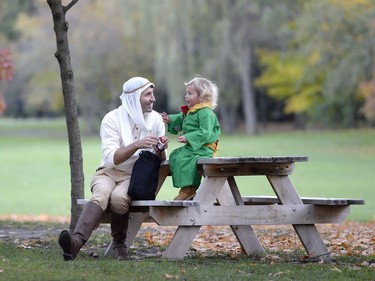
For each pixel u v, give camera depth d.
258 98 131.25
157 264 13.32
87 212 13.83
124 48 122.12
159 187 15.02
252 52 113.00
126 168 14.23
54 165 75.25
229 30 99.12
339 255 15.13
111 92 125.75
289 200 14.25
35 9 135.62
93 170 64.12
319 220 14.34
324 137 101.88
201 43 100.19
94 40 121.19
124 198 13.72
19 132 148.88
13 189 53.91
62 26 17.03
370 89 81.31
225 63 100.31
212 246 16.84
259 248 15.08
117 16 121.88
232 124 121.88
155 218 13.58
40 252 14.95
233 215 13.95
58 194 49.75
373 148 84.06
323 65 82.06
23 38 126.44
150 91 14.43
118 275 12.25
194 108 14.19
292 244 17.17
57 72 128.38
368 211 34.06
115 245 14.40
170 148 77.00
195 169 13.99
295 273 12.62
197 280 11.98
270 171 14.15
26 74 127.56
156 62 104.50
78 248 13.72
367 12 76.38
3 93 141.50
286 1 94.62
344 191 44.69
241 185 50.53
